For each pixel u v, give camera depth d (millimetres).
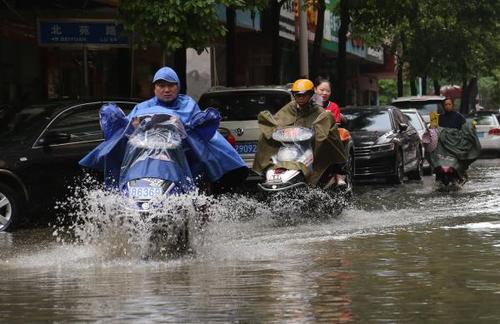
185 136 16250
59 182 22875
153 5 28500
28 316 11438
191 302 12109
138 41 29703
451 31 67812
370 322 10812
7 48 37125
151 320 11023
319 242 18391
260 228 21047
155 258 16281
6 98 36938
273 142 22906
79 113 23688
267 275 14289
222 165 16719
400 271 14539
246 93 29328
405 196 29781
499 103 142125
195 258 16250
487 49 73188
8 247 19016
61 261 16312
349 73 92500
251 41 58656
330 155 22734
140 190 15641
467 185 34125
